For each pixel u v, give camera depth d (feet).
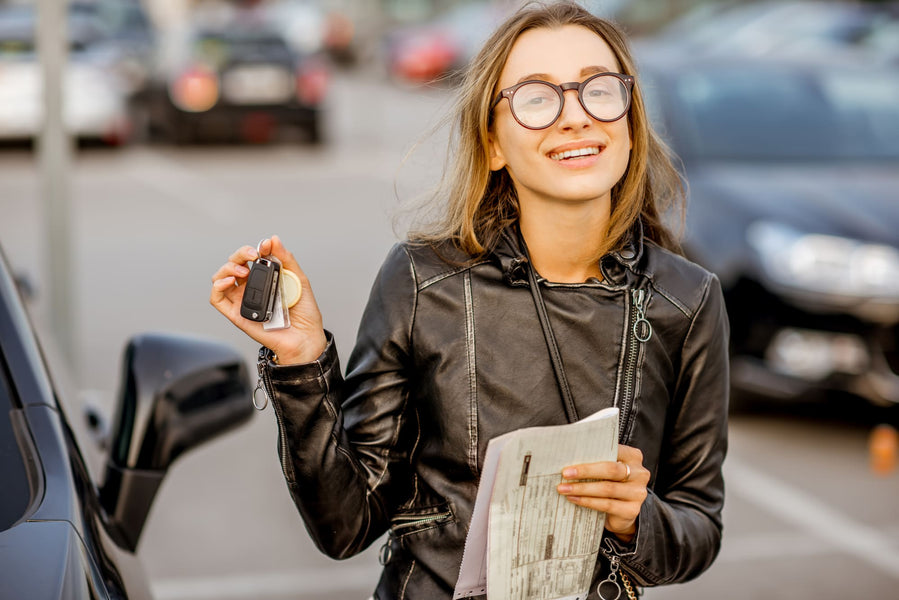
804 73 22.00
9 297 7.72
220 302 5.74
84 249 30.40
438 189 6.32
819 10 42.22
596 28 6.01
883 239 17.40
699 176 19.67
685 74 21.57
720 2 61.36
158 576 13.50
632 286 5.98
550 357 5.83
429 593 5.81
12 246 29.68
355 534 5.91
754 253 17.99
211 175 42.80
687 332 6.05
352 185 41.37
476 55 6.12
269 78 48.21
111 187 39.78
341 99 73.41
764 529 15.05
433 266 5.94
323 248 30.99
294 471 5.77
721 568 13.88
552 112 5.80
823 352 17.42
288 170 44.39
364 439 5.97
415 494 5.99
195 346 7.89
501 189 6.18
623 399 5.87
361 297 25.89
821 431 18.85
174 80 48.19
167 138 50.37
